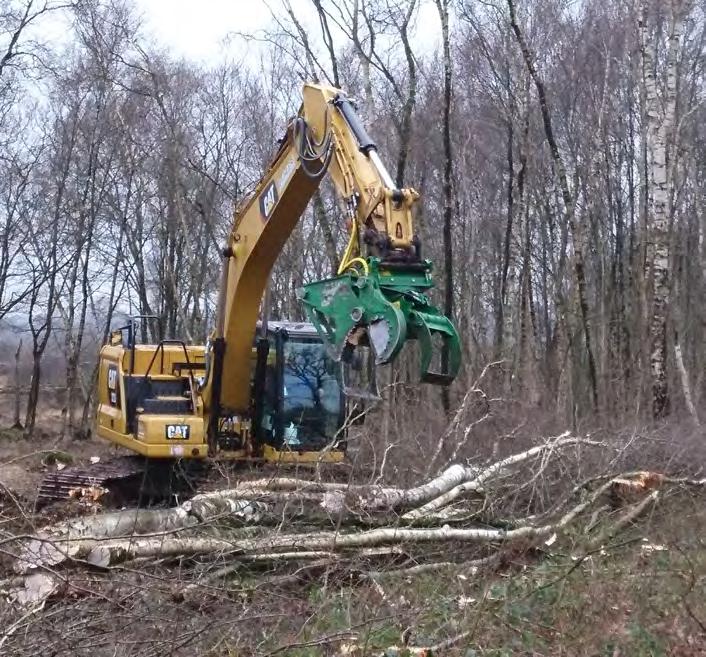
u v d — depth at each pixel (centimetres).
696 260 2969
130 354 1259
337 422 1194
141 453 1151
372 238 811
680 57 2400
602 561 786
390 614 651
